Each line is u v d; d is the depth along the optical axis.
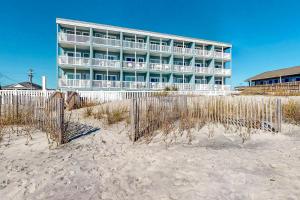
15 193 2.96
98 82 26.09
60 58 24.41
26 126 7.63
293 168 3.73
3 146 5.35
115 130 7.43
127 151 5.05
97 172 3.73
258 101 7.22
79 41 25.41
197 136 6.54
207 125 8.02
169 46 31.25
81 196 2.88
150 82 29.30
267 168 3.77
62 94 14.45
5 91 15.20
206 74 33.50
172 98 8.22
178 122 8.20
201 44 34.59
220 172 3.62
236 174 3.51
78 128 7.64
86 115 10.15
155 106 7.39
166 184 3.23
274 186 3.06
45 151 5.01
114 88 26.94
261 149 5.11
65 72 27.12
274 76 35.75
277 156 4.45
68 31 26.48
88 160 4.38
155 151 5.01
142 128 6.78
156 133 6.83
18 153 4.83
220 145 5.59
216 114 8.62
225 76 35.72
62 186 3.18
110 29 27.17
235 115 7.97
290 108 9.12
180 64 34.12
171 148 5.27
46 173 3.66
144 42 30.94
